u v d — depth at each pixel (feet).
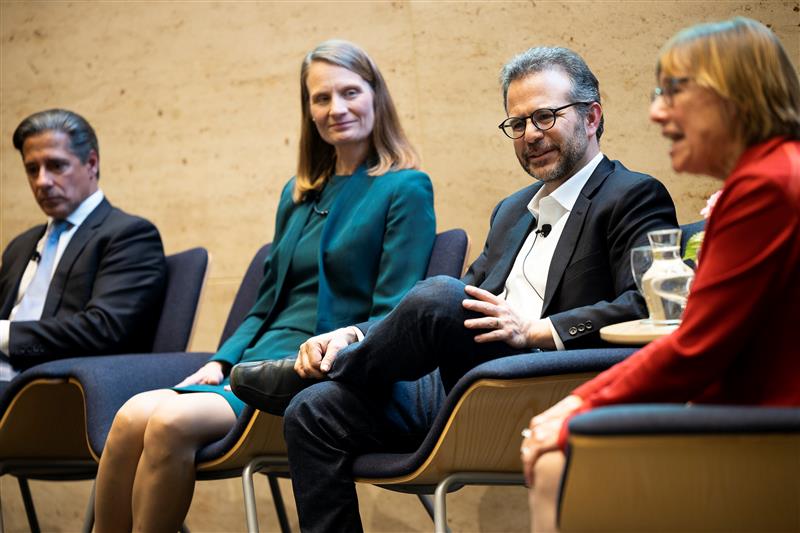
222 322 26.73
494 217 17.30
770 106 9.66
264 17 26.20
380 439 14.76
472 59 23.15
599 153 16.12
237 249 26.61
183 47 27.40
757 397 9.58
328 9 25.21
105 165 28.45
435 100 23.56
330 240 18.95
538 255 15.78
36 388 19.33
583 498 9.26
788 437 8.50
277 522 25.45
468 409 12.85
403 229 18.28
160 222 27.66
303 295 19.10
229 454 16.43
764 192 9.29
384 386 14.65
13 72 29.89
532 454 9.95
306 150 20.36
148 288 22.36
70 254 22.88
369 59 19.94
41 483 28.86
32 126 23.49
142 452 17.11
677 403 9.74
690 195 20.71
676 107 10.03
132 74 28.12
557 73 15.74
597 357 12.07
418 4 23.84
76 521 28.43
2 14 29.99
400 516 23.57
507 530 22.34
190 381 18.48
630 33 21.26
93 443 17.92
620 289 14.43
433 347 13.71
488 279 16.31
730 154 9.95
